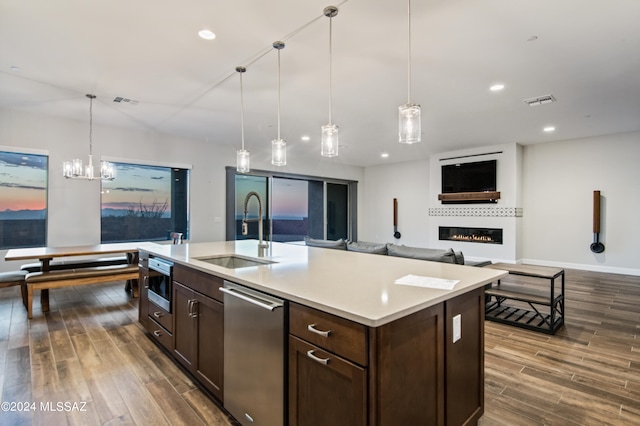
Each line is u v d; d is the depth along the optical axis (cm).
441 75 346
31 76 353
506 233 701
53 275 375
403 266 214
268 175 795
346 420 124
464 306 168
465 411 170
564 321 355
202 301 212
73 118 518
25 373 238
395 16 243
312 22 251
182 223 661
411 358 133
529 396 214
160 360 259
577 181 656
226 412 194
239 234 754
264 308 159
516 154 688
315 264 222
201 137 644
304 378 142
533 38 272
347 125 543
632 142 599
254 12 238
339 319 126
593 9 233
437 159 811
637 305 413
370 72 340
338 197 980
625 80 358
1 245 493
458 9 234
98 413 192
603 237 630
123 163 581
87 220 543
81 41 280
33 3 227
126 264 472
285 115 490
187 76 352
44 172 514
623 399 210
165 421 186
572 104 438
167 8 234
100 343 290
